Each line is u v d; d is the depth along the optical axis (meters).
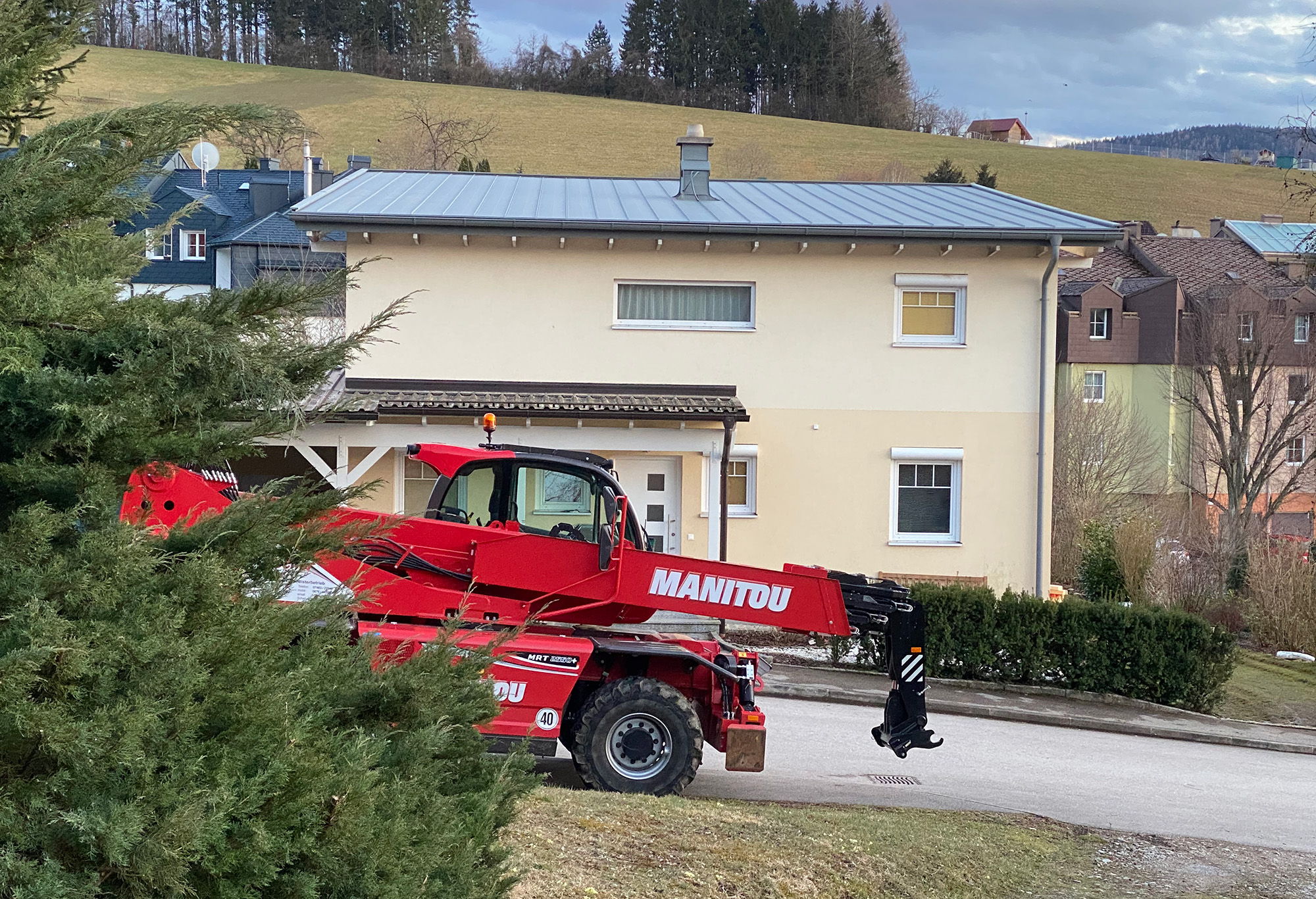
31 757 3.22
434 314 18.59
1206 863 9.09
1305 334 44.25
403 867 3.88
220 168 48.81
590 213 19.20
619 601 9.34
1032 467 19.30
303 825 3.60
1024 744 13.62
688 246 18.84
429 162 60.28
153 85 77.75
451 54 93.75
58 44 3.76
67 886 2.99
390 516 4.82
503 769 4.75
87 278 3.69
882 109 97.56
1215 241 56.16
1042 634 16.62
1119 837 9.66
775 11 96.94
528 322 18.73
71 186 3.57
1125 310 49.38
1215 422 41.06
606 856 6.75
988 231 18.58
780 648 17.55
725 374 18.98
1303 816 11.27
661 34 98.00
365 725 4.33
